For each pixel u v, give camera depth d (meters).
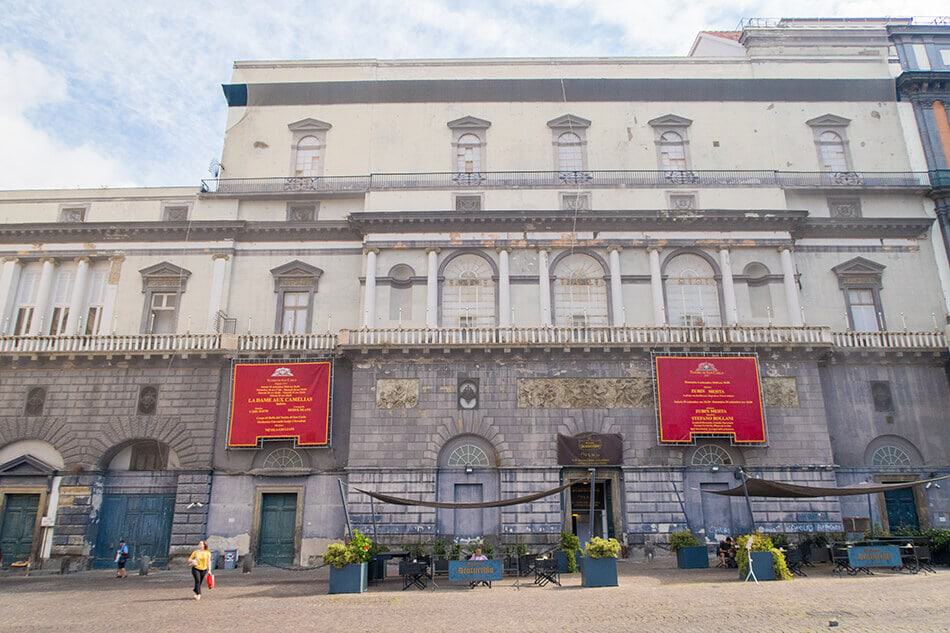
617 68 43.38
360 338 34.50
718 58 43.53
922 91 42.50
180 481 34.22
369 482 33.09
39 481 34.69
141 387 35.72
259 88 43.41
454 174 41.06
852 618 15.93
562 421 33.56
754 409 33.34
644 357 34.34
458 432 33.53
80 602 22.61
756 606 17.66
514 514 32.41
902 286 38.66
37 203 40.47
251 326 38.31
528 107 42.81
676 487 32.78
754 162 41.69
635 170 41.12
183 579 28.98
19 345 36.16
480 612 18.11
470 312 37.91
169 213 40.34
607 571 22.47
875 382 35.53
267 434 34.38
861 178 41.03
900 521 33.94
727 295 37.50
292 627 16.83
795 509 32.66
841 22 47.19
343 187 41.28
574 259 38.75
